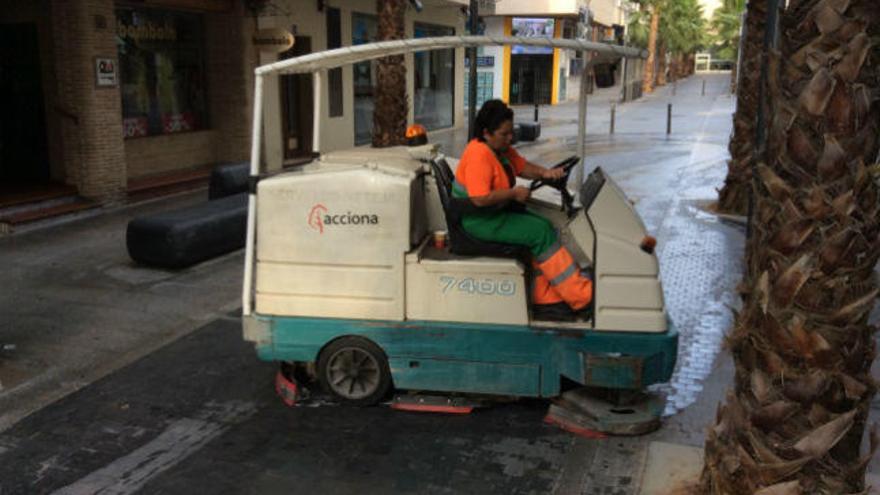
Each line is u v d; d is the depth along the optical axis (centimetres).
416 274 454
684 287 742
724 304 689
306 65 481
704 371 542
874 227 269
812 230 269
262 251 470
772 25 466
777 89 276
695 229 984
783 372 283
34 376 534
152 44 1247
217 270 798
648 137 2197
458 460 422
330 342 473
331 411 480
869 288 274
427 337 459
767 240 283
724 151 1828
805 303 274
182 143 1320
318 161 528
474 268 446
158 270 794
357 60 495
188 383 525
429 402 479
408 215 449
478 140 447
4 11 1109
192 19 1332
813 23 260
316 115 553
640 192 1255
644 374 439
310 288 468
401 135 1075
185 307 681
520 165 474
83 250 870
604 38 4828
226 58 1362
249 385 521
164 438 449
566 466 415
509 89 3862
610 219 439
